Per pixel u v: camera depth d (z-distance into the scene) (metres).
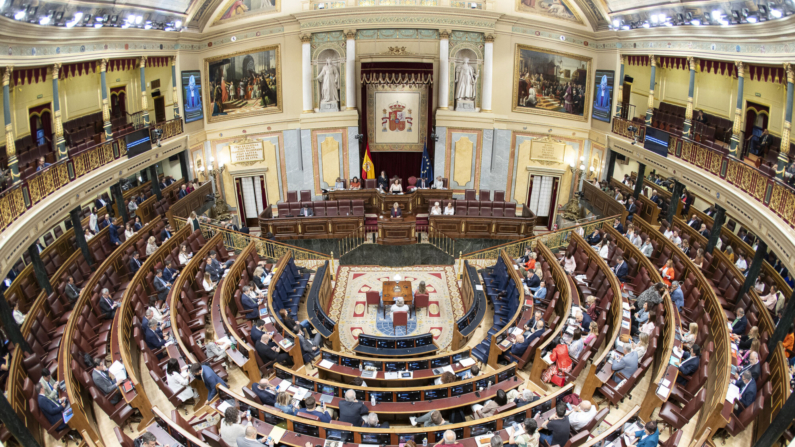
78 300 11.37
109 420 9.23
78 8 12.70
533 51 19.94
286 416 8.08
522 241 17.30
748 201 12.46
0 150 13.60
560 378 10.16
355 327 14.48
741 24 12.43
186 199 18.72
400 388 9.29
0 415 7.71
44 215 12.13
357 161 21.09
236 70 20.28
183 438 7.64
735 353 9.91
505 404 9.05
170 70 19.08
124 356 9.46
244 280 13.50
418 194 20.50
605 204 18.95
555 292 13.20
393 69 19.39
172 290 12.25
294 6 19.27
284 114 20.69
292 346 10.80
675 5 14.40
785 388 8.55
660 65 17.72
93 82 17.50
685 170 15.37
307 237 18.67
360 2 19.19
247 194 21.61
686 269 13.49
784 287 12.82
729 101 16.39
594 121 20.64
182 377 9.43
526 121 20.70
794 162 13.03
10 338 10.15
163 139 18.36
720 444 8.81
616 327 10.70
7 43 11.21
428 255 18.61
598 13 18.56
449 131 20.64
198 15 18.75
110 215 18.09
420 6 18.94
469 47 19.75
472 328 12.68
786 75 12.07
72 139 16.67
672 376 9.04
